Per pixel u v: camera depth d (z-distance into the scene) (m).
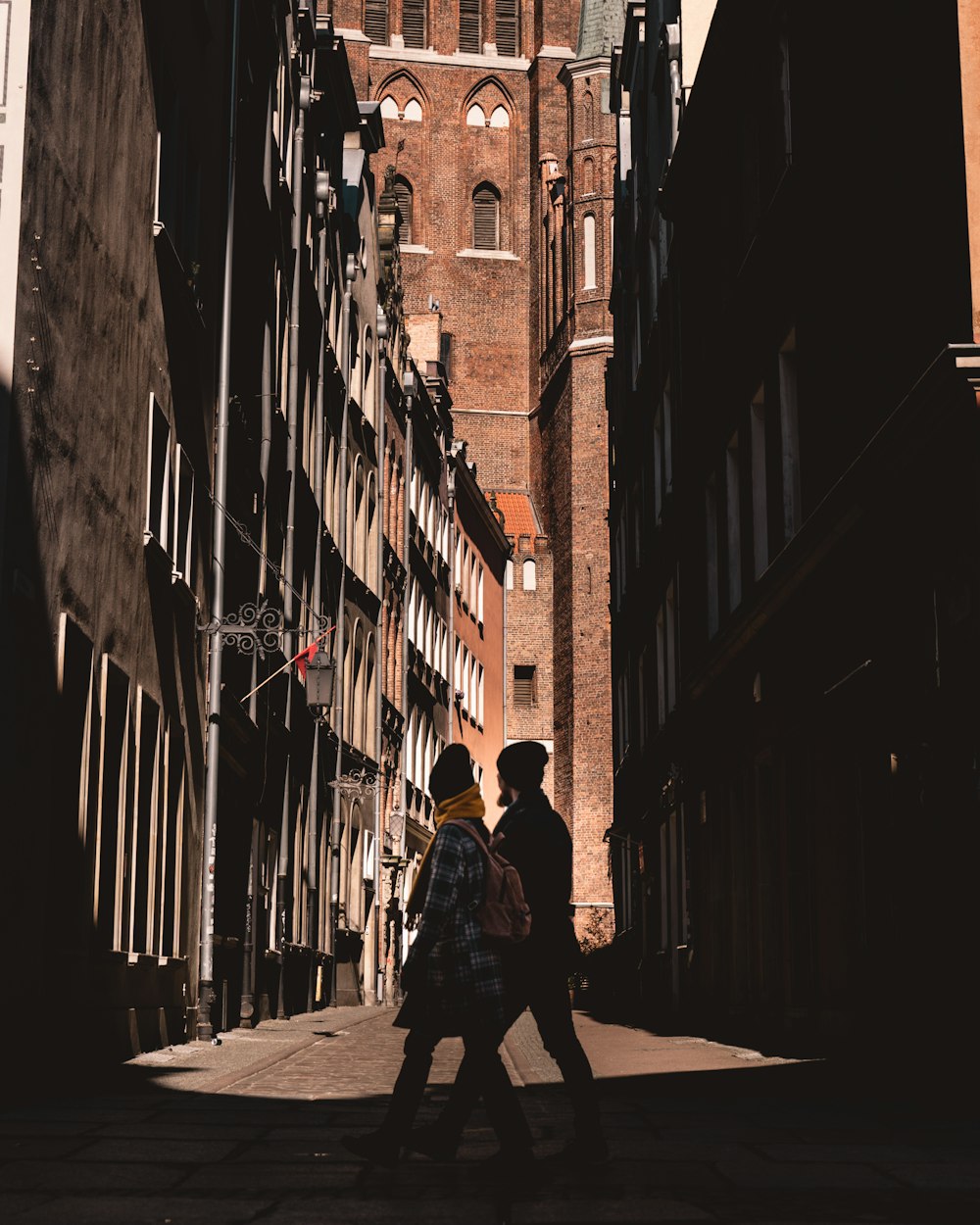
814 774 16.83
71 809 13.87
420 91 77.44
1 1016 11.52
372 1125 9.70
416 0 78.12
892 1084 13.39
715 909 23.88
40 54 12.73
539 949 8.17
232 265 21.64
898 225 13.87
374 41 77.56
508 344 76.50
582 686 66.31
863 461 13.74
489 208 77.75
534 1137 9.23
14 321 12.03
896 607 13.84
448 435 56.06
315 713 31.11
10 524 11.89
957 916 12.27
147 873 16.77
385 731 42.88
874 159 14.70
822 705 16.64
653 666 34.31
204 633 19.88
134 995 16.00
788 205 18.17
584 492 67.50
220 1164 7.89
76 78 13.87
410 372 47.06
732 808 22.36
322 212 32.34
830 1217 6.35
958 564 12.20
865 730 15.15
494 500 69.56
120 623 15.50
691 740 26.06
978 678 11.89
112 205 15.19
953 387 11.73
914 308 13.34
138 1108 10.75
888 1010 14.23
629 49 37.75
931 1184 7.30
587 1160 8.00
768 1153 8.37
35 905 12.45
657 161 33.00
